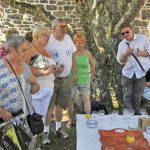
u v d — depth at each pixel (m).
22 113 1.67
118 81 3.27
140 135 1.71
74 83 2.69
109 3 3.24
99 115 2.12
